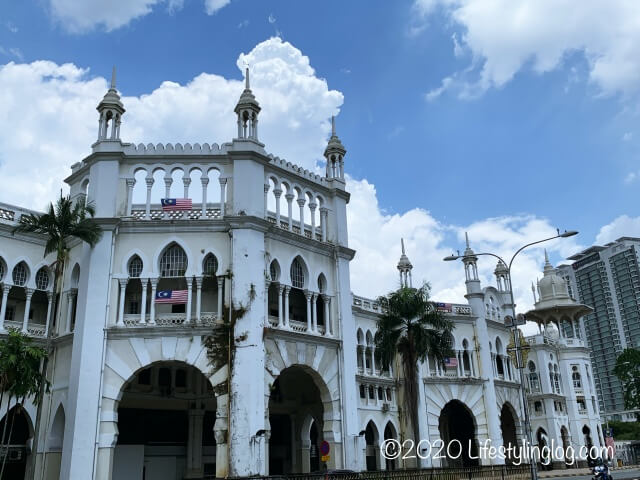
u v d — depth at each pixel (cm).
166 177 4012
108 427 3466
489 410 6284
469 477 4122
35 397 3469
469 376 6353
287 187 4372
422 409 5844
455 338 6391
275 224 4197
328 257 4506
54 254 4156
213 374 3588
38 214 4138
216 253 3841
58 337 3831
